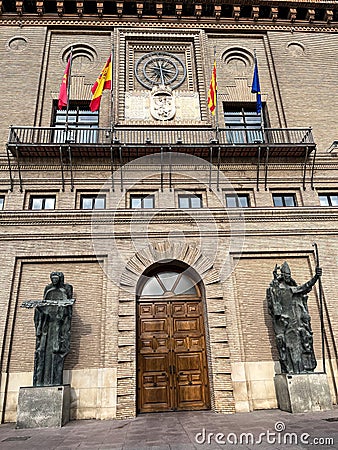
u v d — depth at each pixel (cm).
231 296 1264
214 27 1781
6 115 1523
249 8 1814
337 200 1478
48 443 770
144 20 1756
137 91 1617
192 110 1603
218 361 1169
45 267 1279
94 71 1669
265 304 1277
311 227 1379
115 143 1377
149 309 1272
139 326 1250
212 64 1717
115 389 1125
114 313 1213
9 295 1216
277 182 1456
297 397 1050
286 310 1177
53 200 1391
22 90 1580
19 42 1686
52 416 984
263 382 1175
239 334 1221
